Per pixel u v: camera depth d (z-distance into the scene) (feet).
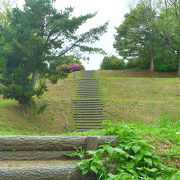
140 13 97.50
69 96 75.25
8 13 57.16
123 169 13.85
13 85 50.24
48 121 56.34
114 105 65.16
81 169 13.47
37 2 55.42
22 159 15.75
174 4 98.58
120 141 15.61
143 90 80.94
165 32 92.94
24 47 50.85
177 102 66.33
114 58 135.33
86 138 16.14
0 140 15.58
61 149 16.29
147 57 117.19
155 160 14.11
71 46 58.34
